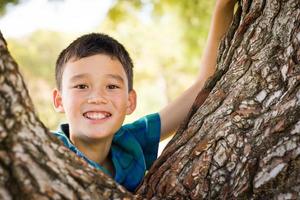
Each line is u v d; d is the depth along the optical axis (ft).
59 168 4.50
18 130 4.40
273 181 4.96
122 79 7.09
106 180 4.78
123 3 21.21
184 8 20.45
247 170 5.11
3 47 4.58
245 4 6.46
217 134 5.46
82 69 6.89
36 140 4.48
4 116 4.39
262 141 5.21
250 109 5.51
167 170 5.57
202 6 20.35
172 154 5.73
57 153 4.59
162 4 20.61
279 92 5.48
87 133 6.88
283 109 5.25
